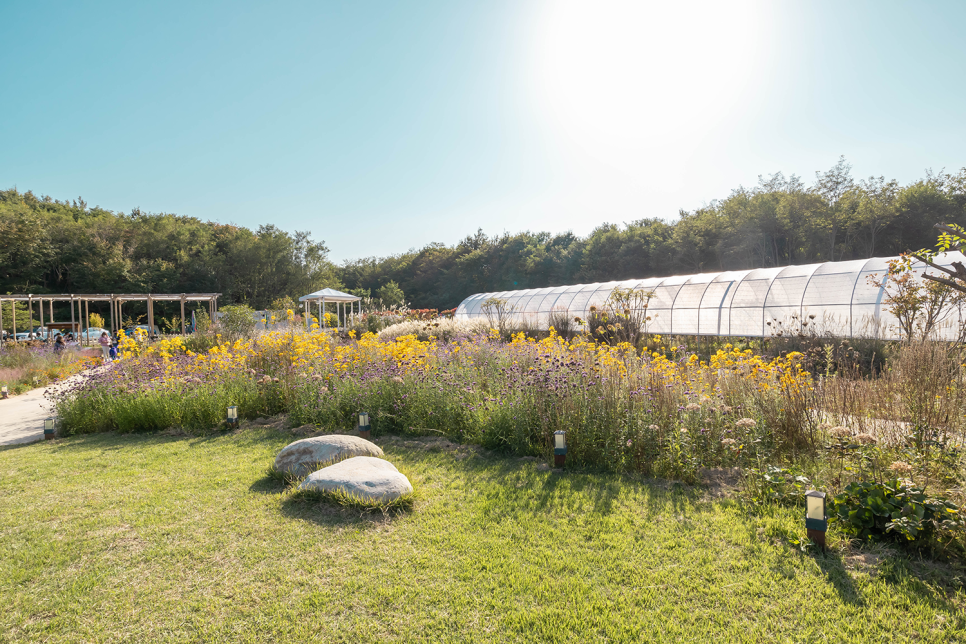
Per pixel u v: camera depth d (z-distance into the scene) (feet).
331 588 8.09
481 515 10.82
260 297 140.67
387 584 8.18
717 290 44.86
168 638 6.91
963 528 8.33
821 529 8.82
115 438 19.44
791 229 104.06
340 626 7.11
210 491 12.72
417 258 168.35
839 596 7.54
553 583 8.11
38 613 7.58
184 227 149.89
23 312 98.43
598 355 19.62
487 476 13.33
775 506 10.59
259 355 25.76
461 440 16.72
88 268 118.93
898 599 7.36
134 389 21.66
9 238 111.14
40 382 37.78
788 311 38.60
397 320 60.90
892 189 106.83
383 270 177.06
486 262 142.82
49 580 8.51
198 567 8.85
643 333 35.35
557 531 9.99
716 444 13.44
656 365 17.19
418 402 18.17
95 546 9.72
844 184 119.03
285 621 7.24
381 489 11.30
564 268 123.34
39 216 127.54
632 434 13.78
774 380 15.62
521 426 15.26
